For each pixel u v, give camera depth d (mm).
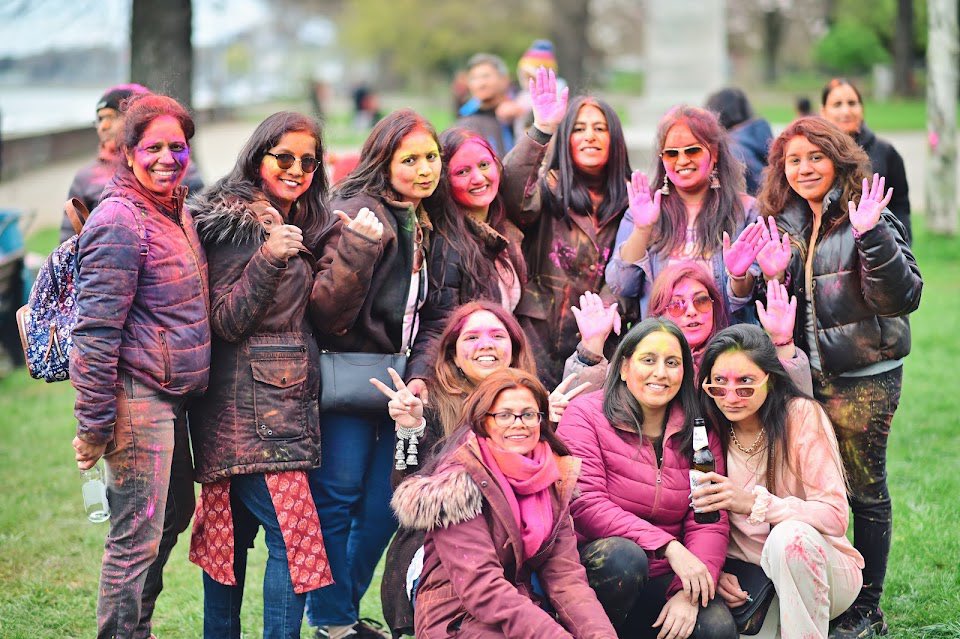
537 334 5047
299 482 4051
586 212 5047
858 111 6219
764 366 4043
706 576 3928
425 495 3641
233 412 3988
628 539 3998
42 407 8180
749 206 4891
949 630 4461
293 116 4184
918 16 47531
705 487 4004
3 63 37500
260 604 5047
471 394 3793
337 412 4297
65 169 23359
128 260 3719
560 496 3846
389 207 4461
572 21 41219
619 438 4137
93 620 4840
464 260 4648
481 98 8922
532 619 3521
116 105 5926
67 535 5805
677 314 4469
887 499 4551
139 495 3826
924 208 16516
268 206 4086
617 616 3984
